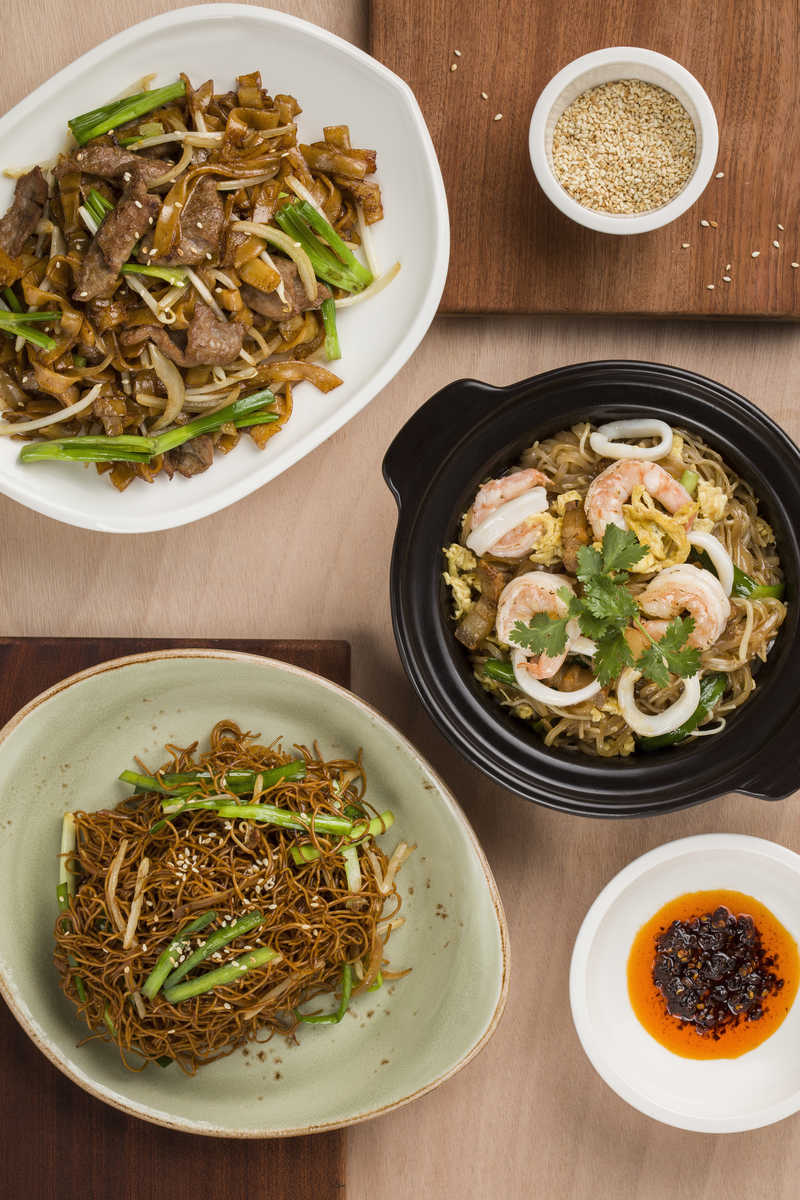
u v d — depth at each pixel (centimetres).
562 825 98
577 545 90
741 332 97
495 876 98
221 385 93
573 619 89
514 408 90
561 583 90
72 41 96
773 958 96
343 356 95
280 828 95
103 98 92
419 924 96
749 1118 93
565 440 92
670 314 96
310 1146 97
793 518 90
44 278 92
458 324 98
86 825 95
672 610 89
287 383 94
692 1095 96
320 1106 95
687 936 97
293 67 93
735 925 96
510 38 94
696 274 95
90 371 92
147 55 92
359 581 98
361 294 94
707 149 92
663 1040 96
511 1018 98
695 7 94
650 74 92
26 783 94
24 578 99
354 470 98
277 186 92
